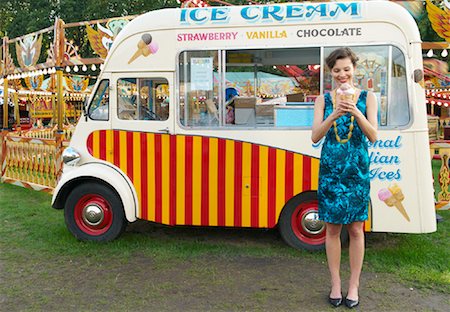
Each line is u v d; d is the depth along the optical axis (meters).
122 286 4.08
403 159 4.52
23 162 8.50
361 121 3.25
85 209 5.21
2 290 3.99
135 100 5.06
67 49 7.39
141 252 4.94
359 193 3.43
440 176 5.95
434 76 9.42
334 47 4.59
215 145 4.86
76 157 5.19
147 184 5.04
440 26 5.27
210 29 4.81
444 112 16.91
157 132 4.97
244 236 5.52
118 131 5.09
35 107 16.69
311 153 4.69
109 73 5.09
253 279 4.22
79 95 16.95
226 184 4.87
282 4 4.73
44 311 3.61
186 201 4.96
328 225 3.59
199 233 5.65
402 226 4.56
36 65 7.88
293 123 4.75
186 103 4.91
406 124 4.51
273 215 4.81
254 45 4.72
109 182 5.00
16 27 28.45
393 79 4.52
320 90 4.66
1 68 9.41
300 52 4.73
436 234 5.58
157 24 4.92
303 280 4.19
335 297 3.66
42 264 4.61
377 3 4.56
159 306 3.69
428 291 3.96
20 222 6.14
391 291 3.96
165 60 4.91
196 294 3.91
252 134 4.79
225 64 4.82
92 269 4.48
